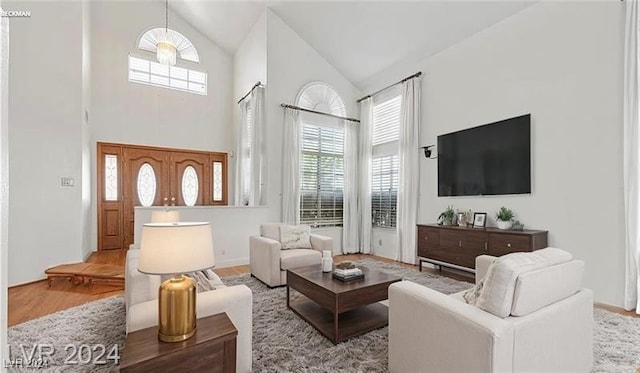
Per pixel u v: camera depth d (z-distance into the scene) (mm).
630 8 2826
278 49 5223
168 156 6234
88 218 5262
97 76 5586
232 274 4211
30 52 4031
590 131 3105
